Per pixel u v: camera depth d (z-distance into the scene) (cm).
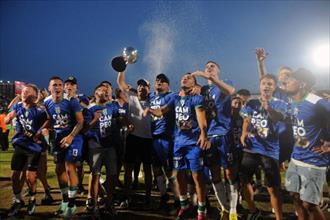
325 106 423
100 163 570
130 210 612
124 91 652
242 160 522
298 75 438
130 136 638
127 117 642
